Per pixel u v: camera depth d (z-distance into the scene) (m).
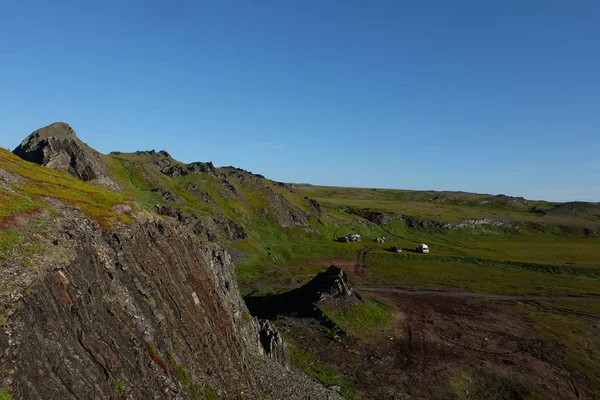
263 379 34.66
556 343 59.62
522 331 64.38
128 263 25.27
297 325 60.47
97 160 95.38
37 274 17.59
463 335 61.38
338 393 41.16
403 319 67.31
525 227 190.75
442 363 51.12
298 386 37.34
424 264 118.38
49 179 30.91
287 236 133.12
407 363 50.66
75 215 24.84
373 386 44.28
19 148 83.44
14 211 21.31
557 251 142.62
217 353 29.00
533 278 104.94
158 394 20.20
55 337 16.56
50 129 86.75
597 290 93.44
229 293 40.78
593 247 154.62
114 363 18.70
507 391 45.19
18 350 14.52
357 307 65.69
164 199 102.75
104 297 21.00
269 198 149.38
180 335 25.83
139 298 23.94
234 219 122.94
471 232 179.88
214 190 135.12
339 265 111.56
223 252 45.06
